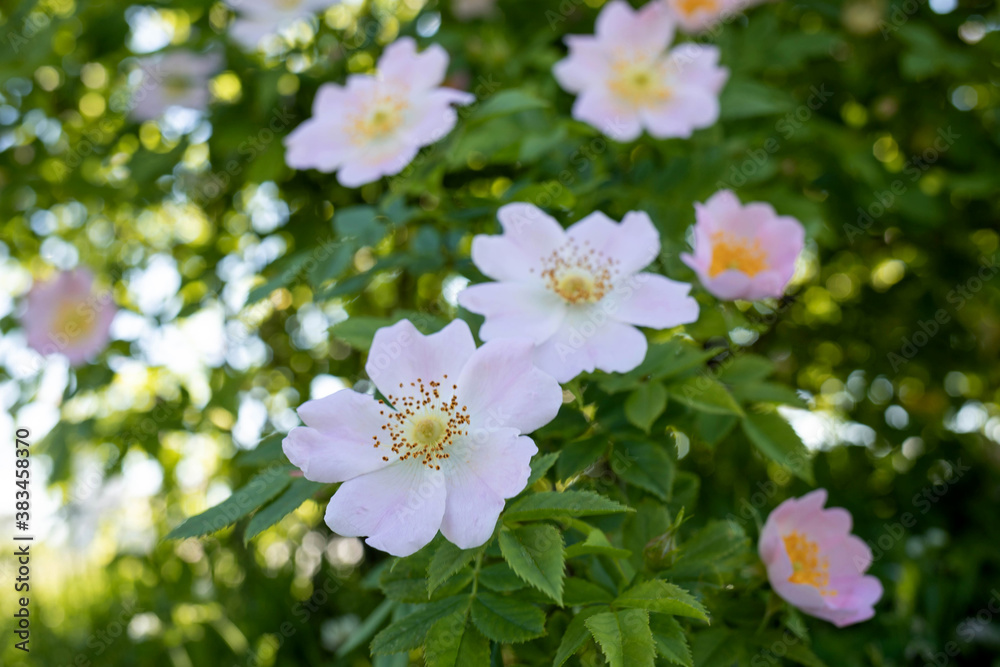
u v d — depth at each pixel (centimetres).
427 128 29
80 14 38
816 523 28
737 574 27
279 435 26
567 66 34
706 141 36
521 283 25
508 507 23
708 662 26
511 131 32
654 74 34
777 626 27
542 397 23
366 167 29
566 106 39
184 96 38
